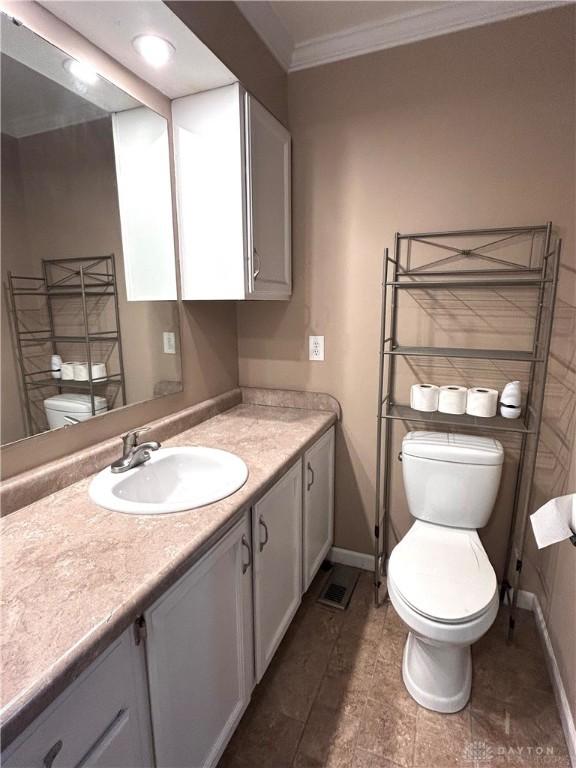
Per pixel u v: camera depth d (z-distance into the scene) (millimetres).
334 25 1677
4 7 977
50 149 1161
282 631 1548
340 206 1894
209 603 1058
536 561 1823
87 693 708
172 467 1446
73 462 1216
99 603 734
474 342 1770
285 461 1401
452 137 1679
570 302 1593
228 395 2082
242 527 1186
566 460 1626
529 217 1621
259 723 1375
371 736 1332
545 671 1567
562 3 1471
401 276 1829
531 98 1555
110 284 1385
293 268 2021
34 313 1143
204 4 1328
